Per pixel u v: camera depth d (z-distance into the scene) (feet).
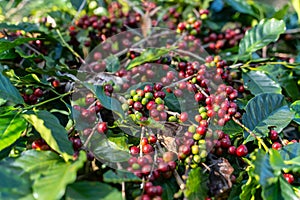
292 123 3.27
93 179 2.61
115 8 3.97
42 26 3.68
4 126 2.77
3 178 2.31
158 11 4.11
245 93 3.52
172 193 2.64
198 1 4.17
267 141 3.01
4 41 3.12
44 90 3.15
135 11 4.10
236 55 3.71
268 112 3.08
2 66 3.18
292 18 4.18
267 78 3.41
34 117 2.64
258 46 3.56
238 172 2.82
